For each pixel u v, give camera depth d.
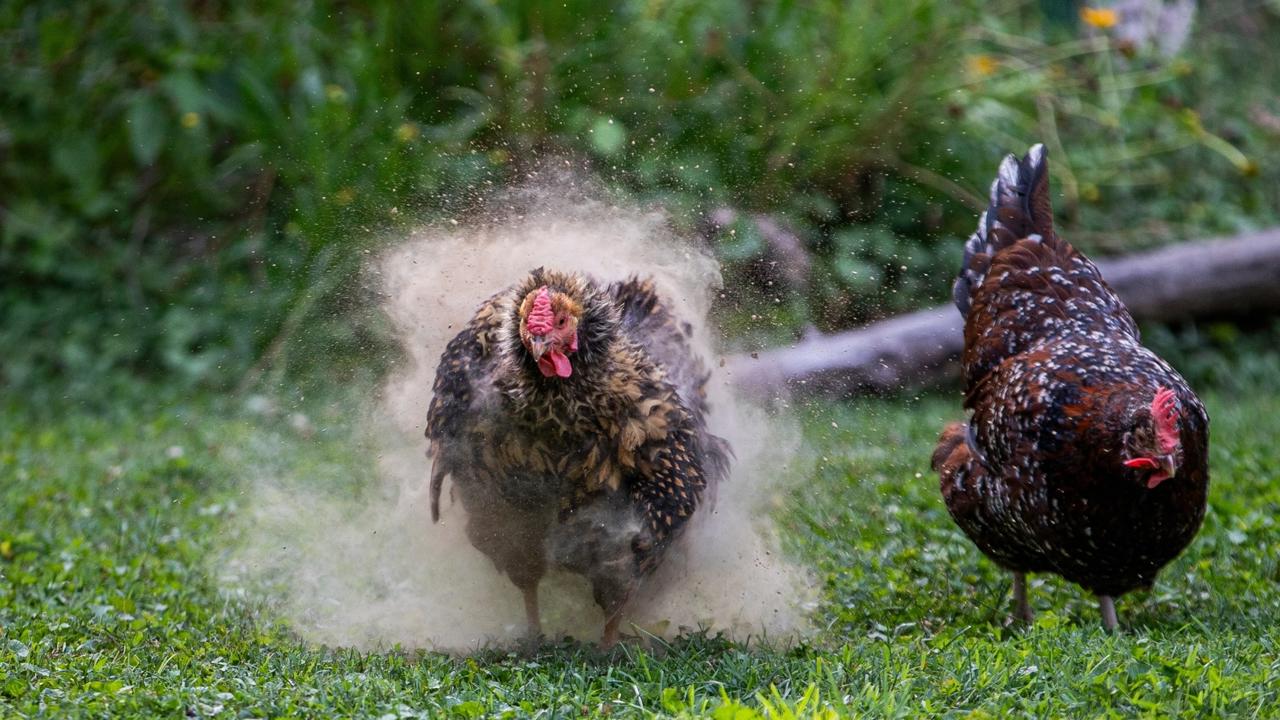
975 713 12.47
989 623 17.08
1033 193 19.09
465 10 32.53
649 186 30.56
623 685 13.96
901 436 27.05
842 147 32.47
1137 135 38.50
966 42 35.16
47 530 21.11
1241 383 32.69
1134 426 15.15
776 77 32.72
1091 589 16.91
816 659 14.77
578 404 15.07
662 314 17.61
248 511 22.45
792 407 25.72
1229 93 40.97
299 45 32.03
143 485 24.38
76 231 35.94
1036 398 16.16
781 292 30.45
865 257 32.88
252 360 32.28
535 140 30.80
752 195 32.00
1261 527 19.83
